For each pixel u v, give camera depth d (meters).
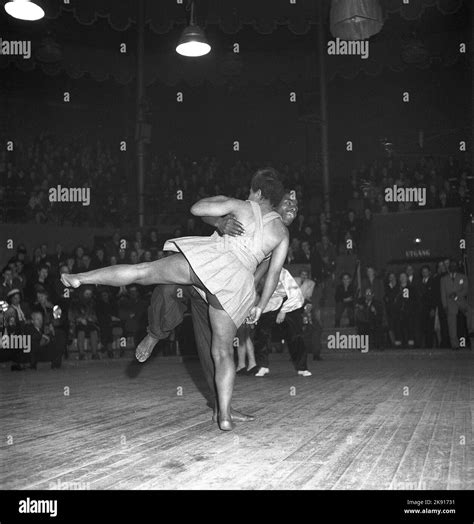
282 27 21.22
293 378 8.16
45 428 4.30
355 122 24.48
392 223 17.47
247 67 21.36
